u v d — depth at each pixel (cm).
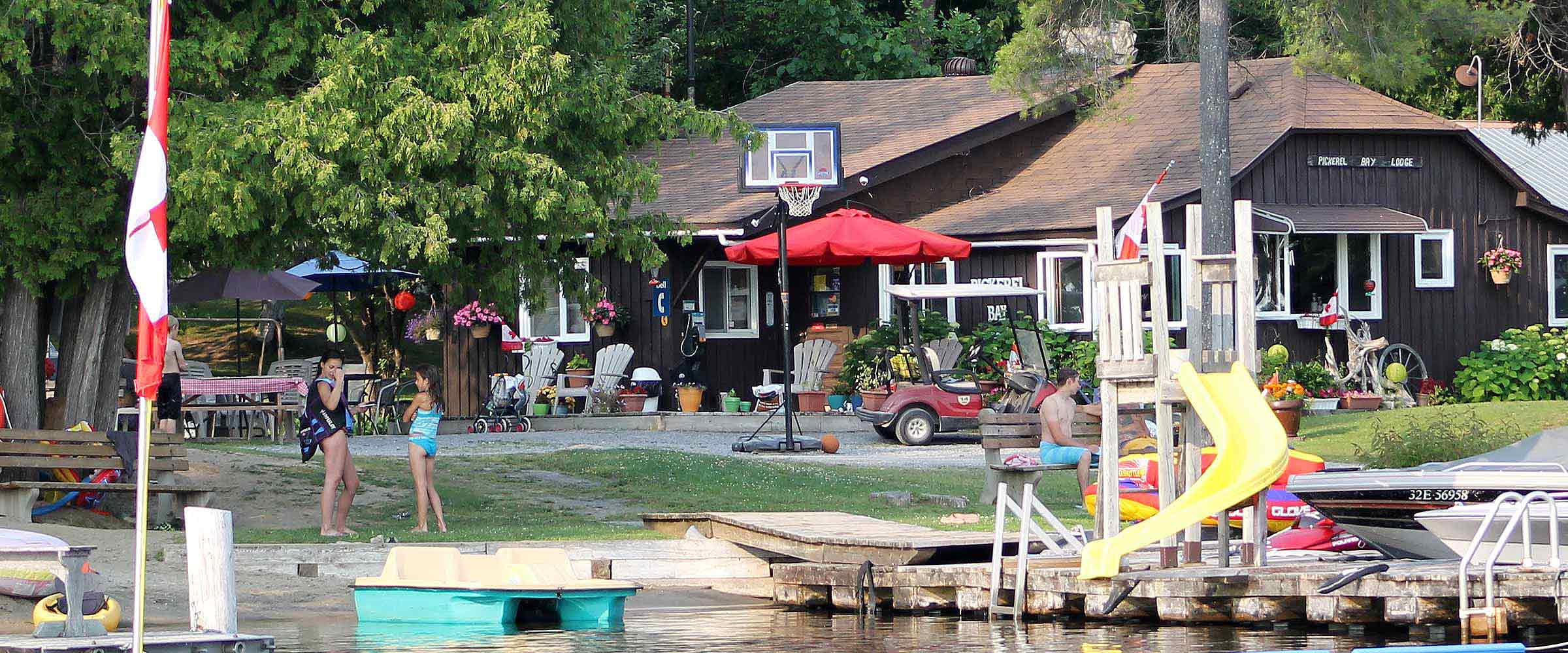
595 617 4344
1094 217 9738
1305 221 9950
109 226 5700
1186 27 8625
